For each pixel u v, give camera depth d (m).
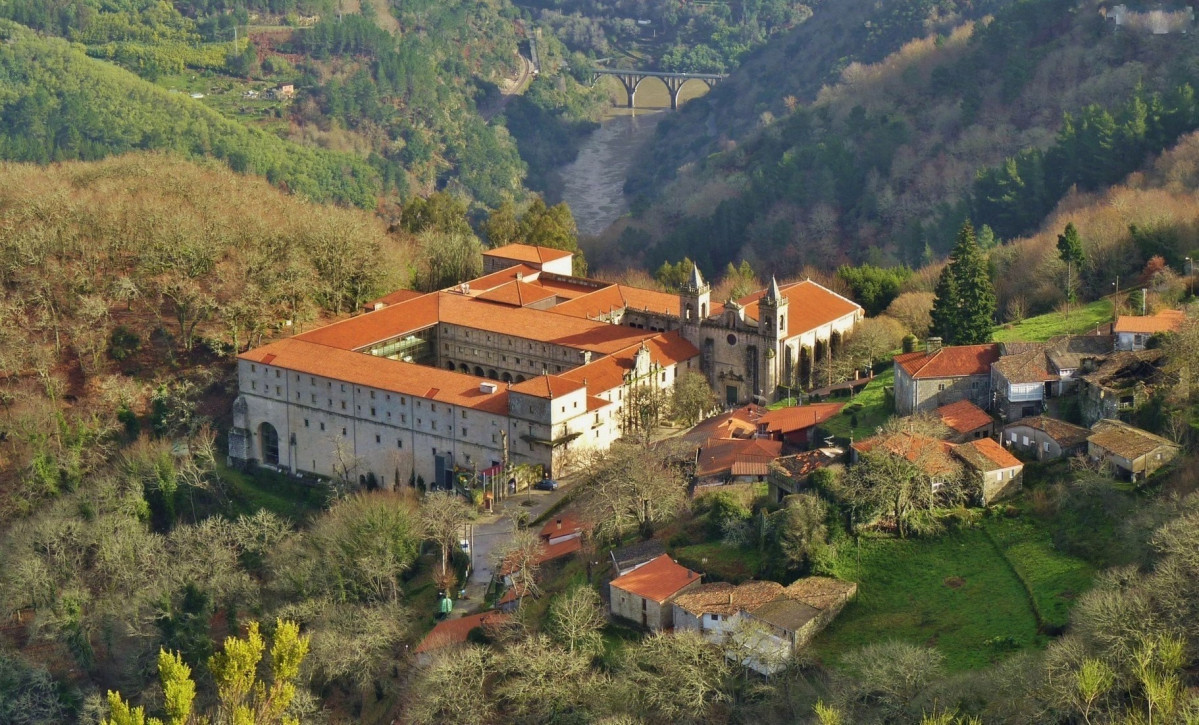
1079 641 175.12
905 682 180.12
